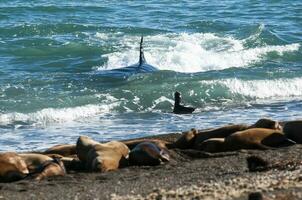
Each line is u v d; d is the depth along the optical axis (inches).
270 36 4687.5
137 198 1471.5
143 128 2694.4
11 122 2842.0
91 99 3127.5
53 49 4229.8
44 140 2544.3
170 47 4276.6
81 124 2807.6
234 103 3206.2
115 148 1962.4
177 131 2623.0
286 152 1963.6
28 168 1887.3
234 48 4372.5
